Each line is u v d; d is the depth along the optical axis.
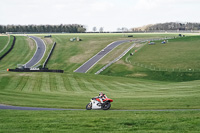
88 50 160.50
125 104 30.81
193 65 107.38
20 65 125.94
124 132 14.84
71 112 23.11
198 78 91.62
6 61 140.75
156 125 16.30
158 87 59.31
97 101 26.16
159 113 21.14
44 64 128.75
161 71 100.81
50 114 21.92
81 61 134.12
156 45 158.38
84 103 33.84
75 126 16.44
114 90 56.09
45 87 60.06
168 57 125.88
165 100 32.91
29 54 156.75
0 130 15.63
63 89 57.91
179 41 167.50
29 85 62.22
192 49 140.62
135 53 140.62
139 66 111.88
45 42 196.25
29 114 22.17
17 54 157.38
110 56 140.00
